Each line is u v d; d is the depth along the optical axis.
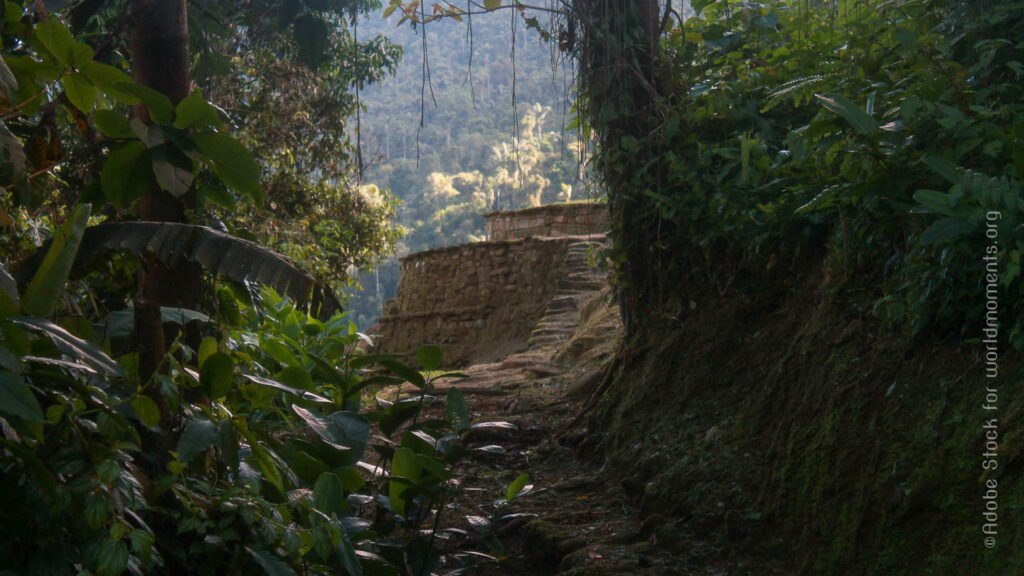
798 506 3.11
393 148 50.16
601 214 15.98
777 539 3.10
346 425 2.80
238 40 10.11
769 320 4.12
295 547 2.03
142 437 2.32
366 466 3.03
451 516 3.91
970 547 2.43
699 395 4.16
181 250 2.53
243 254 2.58
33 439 1.81
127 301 3.54
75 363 1.83
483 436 4.98
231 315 3.63
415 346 15.55
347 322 4.44
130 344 2.51
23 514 1.70
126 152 2.48
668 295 4.79
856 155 3.15
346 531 2.60
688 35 4.85
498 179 45.53
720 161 4.49
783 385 3.64
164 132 2.44
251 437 2.21
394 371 3.38
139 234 2.51
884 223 3.25
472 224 45.41
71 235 1.96
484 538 3.24
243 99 9.80
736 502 3.34
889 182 3.04
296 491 2.41
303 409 2.68
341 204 11.59
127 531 1.76
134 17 2.99
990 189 2.51
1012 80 3.20
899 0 3.76
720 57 4.85
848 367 3.29
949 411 2.78
